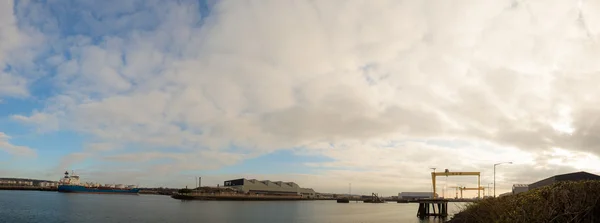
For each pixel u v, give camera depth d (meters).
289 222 71.88
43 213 77.31
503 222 19.64
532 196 20.75
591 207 15.66
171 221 68.19
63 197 164.12
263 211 106.31
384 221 77.62
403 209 142.62
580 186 17.89
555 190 19.00
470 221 28.94
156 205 125.69
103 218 70.44
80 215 75.00
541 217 17.03
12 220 63.97
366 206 173.62
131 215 78.44
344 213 105.75
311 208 135.50
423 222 75.31
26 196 159.25
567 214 16.22
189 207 118.31
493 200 28.16
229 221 70.56
